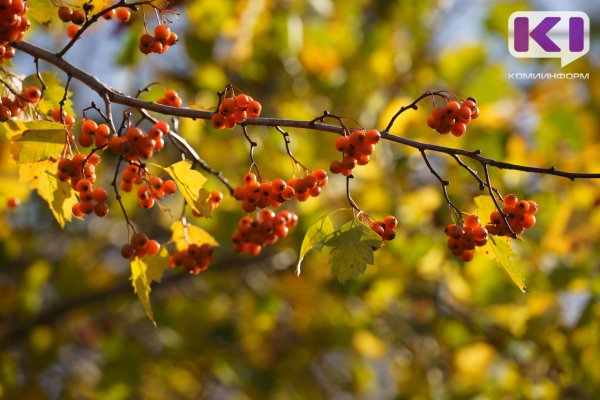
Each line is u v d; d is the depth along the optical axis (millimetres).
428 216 5852
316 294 6898
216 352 6711
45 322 6336
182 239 3373
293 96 6562
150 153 2717
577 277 5379
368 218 3010
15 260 7324
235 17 5723
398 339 6695
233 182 5883
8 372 6215
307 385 7441
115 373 6238
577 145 6039
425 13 7219
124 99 2936
